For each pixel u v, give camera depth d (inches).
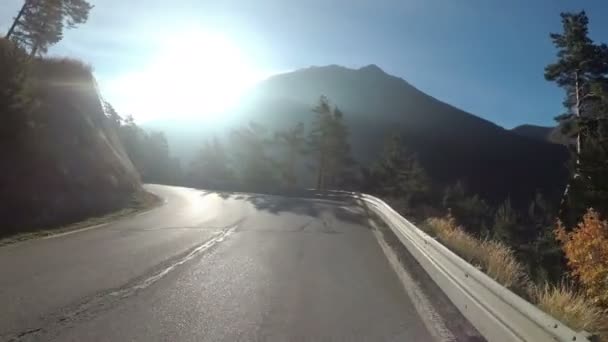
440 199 2598.4
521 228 1914.4
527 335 171.2
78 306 249.3
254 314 244.5
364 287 318.7
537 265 973.2
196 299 271.9
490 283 218.1
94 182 887.7
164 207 999.6
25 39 1539.1
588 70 1295.5
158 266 366.6
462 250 400.8
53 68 1032.2
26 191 668.7
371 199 1234.6
